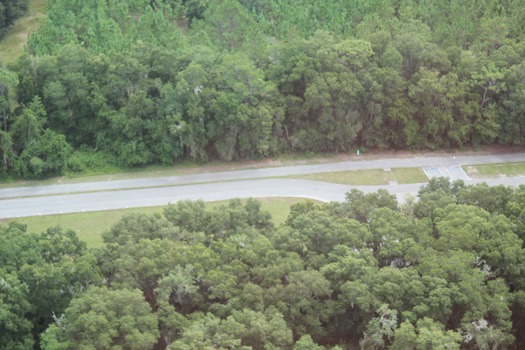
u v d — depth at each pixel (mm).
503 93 155250
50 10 183500
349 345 100375
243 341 89625
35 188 142625
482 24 165875
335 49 152625
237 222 111625
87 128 151625
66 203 138500
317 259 101875
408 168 151125
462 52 158625
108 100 151000
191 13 193625
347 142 153875
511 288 103062
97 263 102438
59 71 151125
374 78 151625
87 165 148500
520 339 102750
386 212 109312
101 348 87375
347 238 103750
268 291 96188
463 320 93188
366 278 96438
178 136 146750
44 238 106812
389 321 92062
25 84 149125
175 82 150500
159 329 94188
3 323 92750
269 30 177625
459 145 157750
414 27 165875
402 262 103875
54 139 145000
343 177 147625
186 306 99625
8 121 146750
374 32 164875
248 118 145750
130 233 107688
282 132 154250
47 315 98562
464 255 99438
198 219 113500
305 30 174250
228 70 146625
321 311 96688
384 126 155250
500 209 113438
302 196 141375
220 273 97500
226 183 145000
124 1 188625
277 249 104938
